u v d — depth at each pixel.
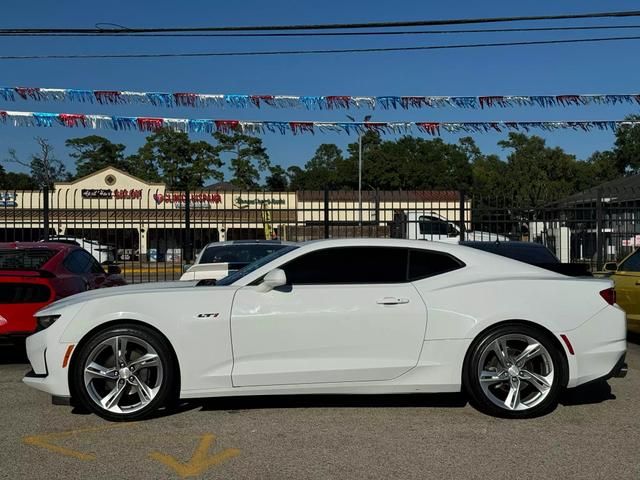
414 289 5.52
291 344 5.37
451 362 5.43
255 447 4.80
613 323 5.58
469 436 5.03
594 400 6.12
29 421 5.49
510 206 16.00
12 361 8.42
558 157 64.19
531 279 5.63
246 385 5.36
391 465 4.43
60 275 8.02
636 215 19.59
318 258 5.64
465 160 65.38
